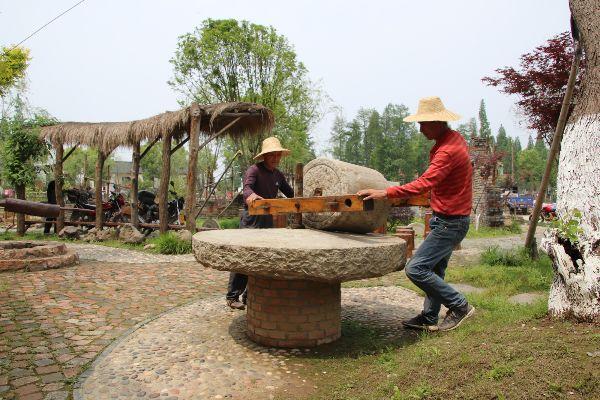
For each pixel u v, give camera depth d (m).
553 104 8.33
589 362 2.62
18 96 14.36
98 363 3.70
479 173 22.94
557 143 7.12
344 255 3.51
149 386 3.26
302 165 4.88
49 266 7.74
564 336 3.01
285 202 4.20
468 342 3.29
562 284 3.49
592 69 3.84
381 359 3.63
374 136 70.06
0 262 7.33
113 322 4.89
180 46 21.09
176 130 12.06
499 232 20.06
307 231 4.52
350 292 6.32
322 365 3.68
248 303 4.37
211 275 7.62
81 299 5.82
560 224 3.60
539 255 9.02
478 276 7.16
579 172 3.64
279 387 3.27
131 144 12.26
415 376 2.97
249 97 21.47
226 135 12.54
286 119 22.67
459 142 3.95
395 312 5.30
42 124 13.98
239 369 3.59
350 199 3.74
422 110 4.03
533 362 2.71
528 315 3.85
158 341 4.24
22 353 3.93
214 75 21.33
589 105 3.76
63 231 13.34
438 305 4.46
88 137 12.48
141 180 40.88
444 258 4.31
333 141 67.75
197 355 3.88
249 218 5.32
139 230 13.16
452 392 2.66
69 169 37.03
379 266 3.70
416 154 71.94
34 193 20.09
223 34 20.42
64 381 3.37
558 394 2.43
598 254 3.31
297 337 4.06
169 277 7.38
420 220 23.81
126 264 8.57
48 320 4.90
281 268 3.52
